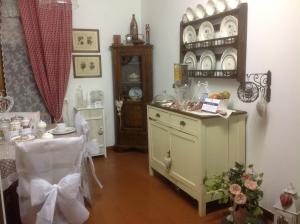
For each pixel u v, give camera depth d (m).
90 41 4.04
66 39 3.70
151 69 4.05
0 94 3.51
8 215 2.00
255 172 2.49
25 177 1.72
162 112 2.97
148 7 4.11
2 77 3.56
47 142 1.68
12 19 3.50
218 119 2.45
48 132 2.47
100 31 4.09
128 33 4.27
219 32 2.73
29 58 3.61
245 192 2.14
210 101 2.55
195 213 2.53
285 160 2.21
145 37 4.23
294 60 2.05
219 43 2.66
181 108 2.73
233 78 2.62
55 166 1.75
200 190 2.45
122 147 4.25
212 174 2.50
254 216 2.14
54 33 3.62
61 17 3.62
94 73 4.12
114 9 4.14
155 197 2.84
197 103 2.72
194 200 2.76
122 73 4.11
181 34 3.22
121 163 3.80
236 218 2.14
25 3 3.46
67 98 4.00
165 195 2.88
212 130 2.44
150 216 2.50
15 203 2.02
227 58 2.65
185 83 3.22
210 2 2.82
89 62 4.07
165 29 3.73
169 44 3.67
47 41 3.59
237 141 2.54
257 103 2.38
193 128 2.48
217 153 2.49
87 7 3.97
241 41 2.44
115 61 4.04
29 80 3.67
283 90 2.16
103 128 4.02
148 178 3.30
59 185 1.73
